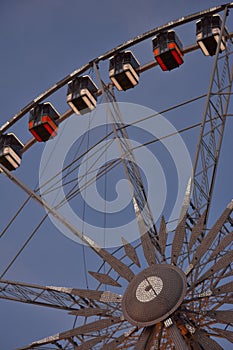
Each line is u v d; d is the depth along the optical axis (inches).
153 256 1093.1
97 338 1042.1
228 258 1031.6
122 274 1094.4
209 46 1397.6
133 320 1029.8
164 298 1026.1
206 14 1403.8
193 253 1074.1
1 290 1176.2
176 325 1008.2
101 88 1379.2
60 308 1149.7
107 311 1064.8
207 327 1021.2
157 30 1430.9
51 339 1058.1
